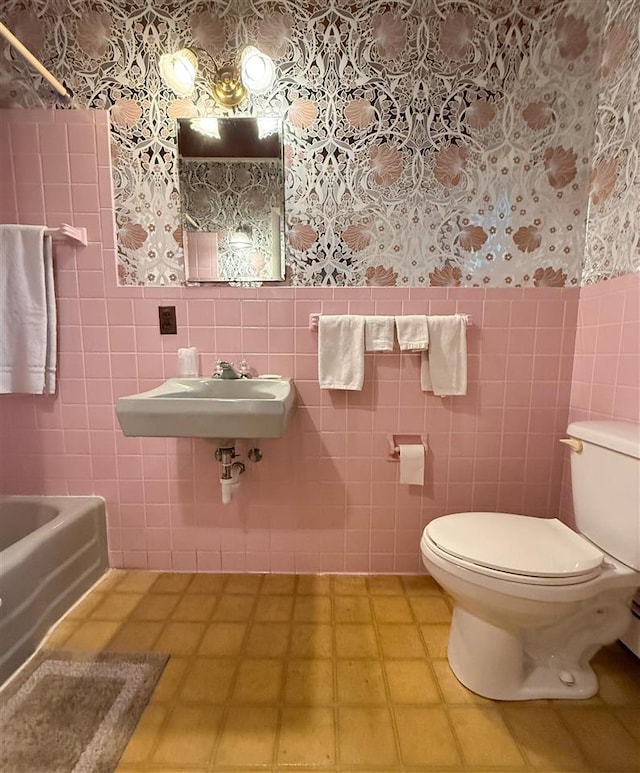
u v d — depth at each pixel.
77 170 1.39
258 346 1.46
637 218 1.19
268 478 1.53
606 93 1.31
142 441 1.51
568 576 0.89
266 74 1.30
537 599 0.88
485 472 1.52
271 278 1.44
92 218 1.41
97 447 1.51
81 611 1.33
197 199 1.42
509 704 1.00
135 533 1.56
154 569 1.58
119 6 1.33
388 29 1.34
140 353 1.46
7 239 1.34
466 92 1.37
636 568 0.97
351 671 1.09
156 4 1.33
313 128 1.39
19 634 1.11
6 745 0.88
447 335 1.39
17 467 1.52
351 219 1.43
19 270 1.36
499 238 1.43
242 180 1.41
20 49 1.13
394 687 1.04
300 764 0.85
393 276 1.44
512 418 1.49
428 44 1.35
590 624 1.06
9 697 1.00
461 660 1.06
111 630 1.25
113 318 1.45
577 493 1.16
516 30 1.34
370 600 1.41
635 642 1.08
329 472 1.52
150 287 1.44
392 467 1.52
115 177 1.40
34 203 1.40
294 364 1.46
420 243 1.43
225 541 1.57
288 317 1.45
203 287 1.44
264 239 1.43
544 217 1.42
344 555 1.57
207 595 1.43
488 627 1.00
